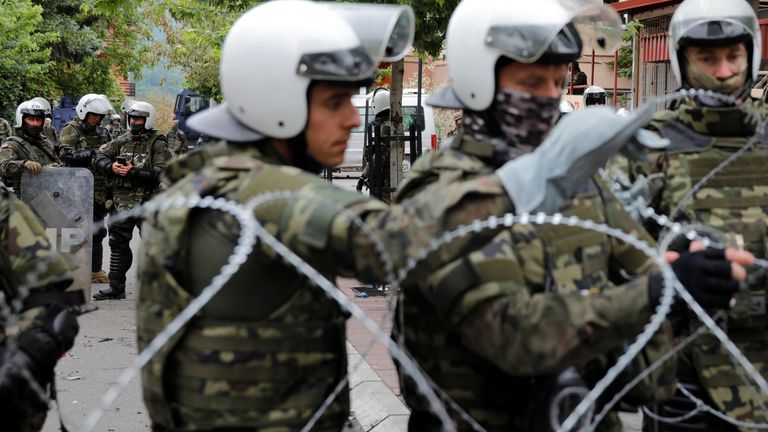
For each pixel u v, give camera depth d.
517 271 2.29
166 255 2.42
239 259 2.17
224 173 2.41
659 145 2.30
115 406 5.72
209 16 11.13
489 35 2.63
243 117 2.54
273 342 2.42
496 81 2.68
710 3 3.60
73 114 30.34
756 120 3.63
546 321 2.16
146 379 2.51
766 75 7.71
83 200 8.29
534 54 2.57
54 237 8.30
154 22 31.30
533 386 2.50
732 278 2.08
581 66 19.55
